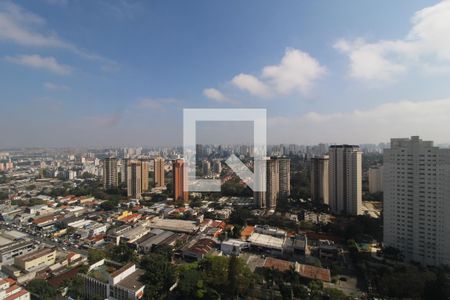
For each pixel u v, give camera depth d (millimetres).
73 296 68312
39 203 166125
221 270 68500
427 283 61562
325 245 93250
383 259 81000
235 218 124812
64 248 100375
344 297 61656
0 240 102438
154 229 117000
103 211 151125
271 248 92375
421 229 78688
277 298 65625
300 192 163000
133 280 68938
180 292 67500
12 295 62031
